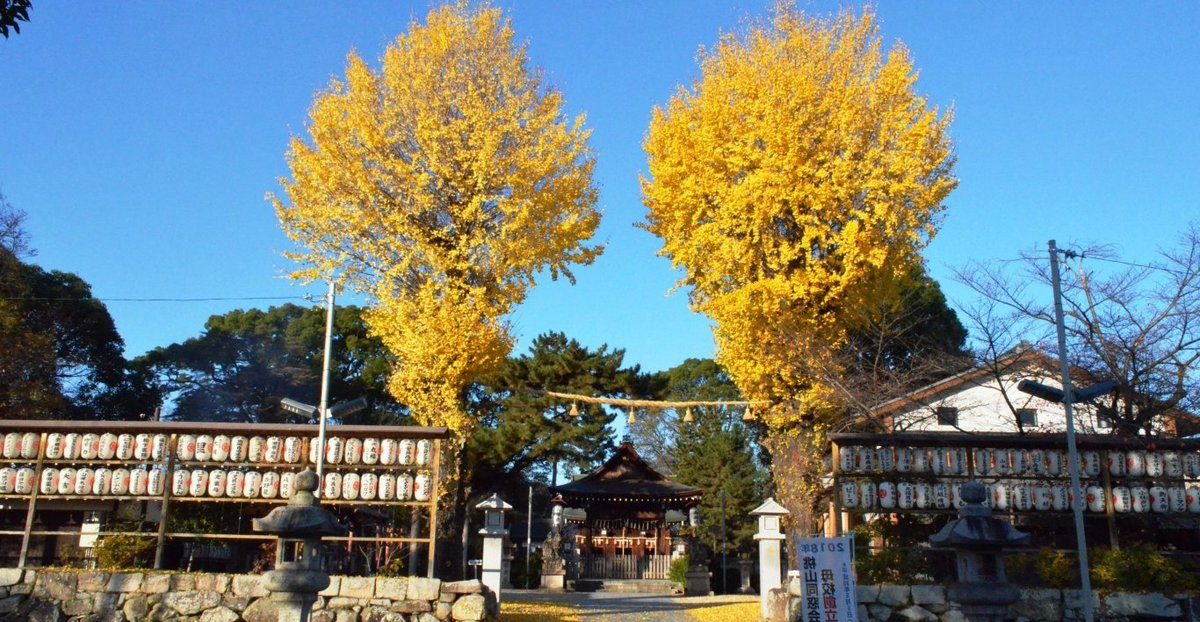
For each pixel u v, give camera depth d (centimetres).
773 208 1672
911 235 1680
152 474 1441
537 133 1812
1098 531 1631
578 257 1838
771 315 1667
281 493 1445
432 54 1783
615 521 3384
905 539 1623
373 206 1723
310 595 974
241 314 4006
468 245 1711
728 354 1781
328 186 1717
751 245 1736
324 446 1455
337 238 1716
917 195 1670
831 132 1686
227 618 1338
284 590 953
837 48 1822
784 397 1708
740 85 1784
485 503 1567
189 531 1673
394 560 1564
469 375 1688
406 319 1683
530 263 1717
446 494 1605
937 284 2808
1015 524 1666
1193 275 1764
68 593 1364
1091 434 1711
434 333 1630
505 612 1582
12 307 2673
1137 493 1521
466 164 1734
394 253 1730
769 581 1598
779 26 1867
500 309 1731
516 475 3234
